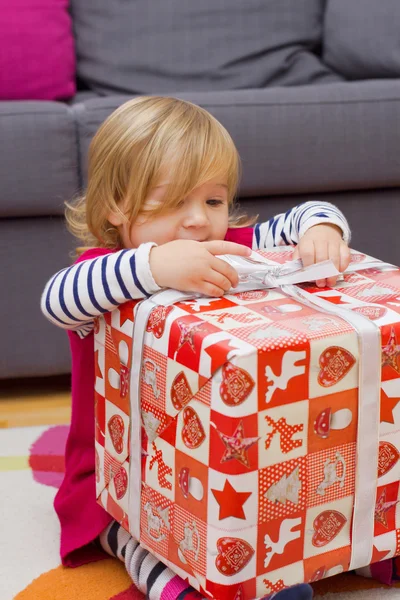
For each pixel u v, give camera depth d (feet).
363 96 4.84
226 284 2.82
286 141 4.75
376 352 2.62
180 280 2.78
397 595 3.00
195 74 5.77
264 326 2.56
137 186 3.26
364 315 2.69
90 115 4.59
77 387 3.39
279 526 2.62
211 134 3.35
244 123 4.68
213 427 2.49
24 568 3.22
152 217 3.29
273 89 4.88
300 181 4.83
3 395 5.03
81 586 3.10
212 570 2.59
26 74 5.43
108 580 3.14
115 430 3.03
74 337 3.36
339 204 5.03
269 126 4.71
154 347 2.71
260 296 2.85
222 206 3.40
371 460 2.73
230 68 5.80
